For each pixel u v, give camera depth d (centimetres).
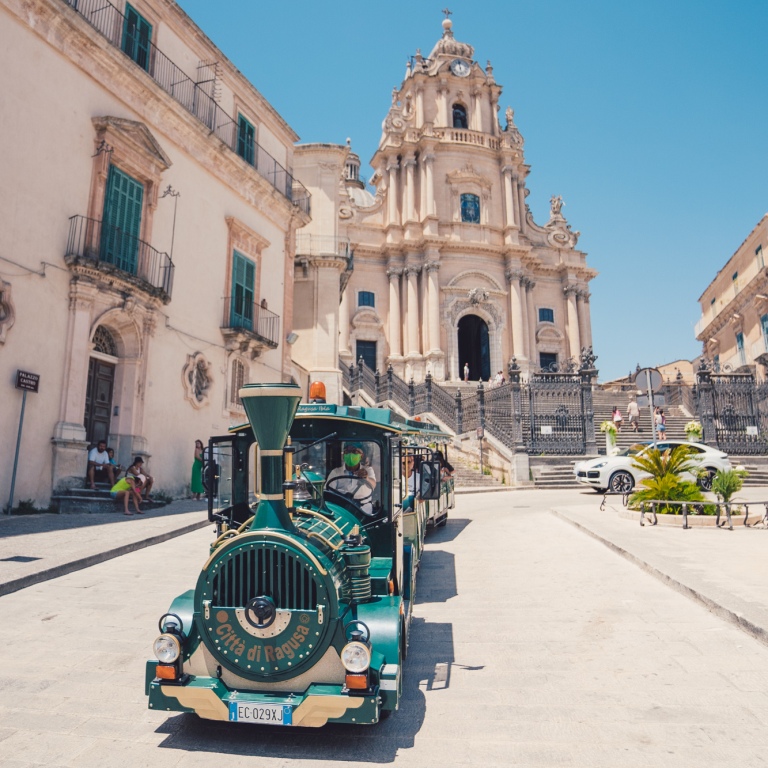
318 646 368
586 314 4178
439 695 448
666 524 1151
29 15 1248
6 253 1178
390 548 496
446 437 1225
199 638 392
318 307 2675
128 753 367
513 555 974
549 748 369
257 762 356
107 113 1456
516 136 4175
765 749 365
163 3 1645
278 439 395
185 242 1711
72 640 563
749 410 2461
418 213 3931
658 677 473
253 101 2070
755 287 3016
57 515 1208
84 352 1331
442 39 4306
